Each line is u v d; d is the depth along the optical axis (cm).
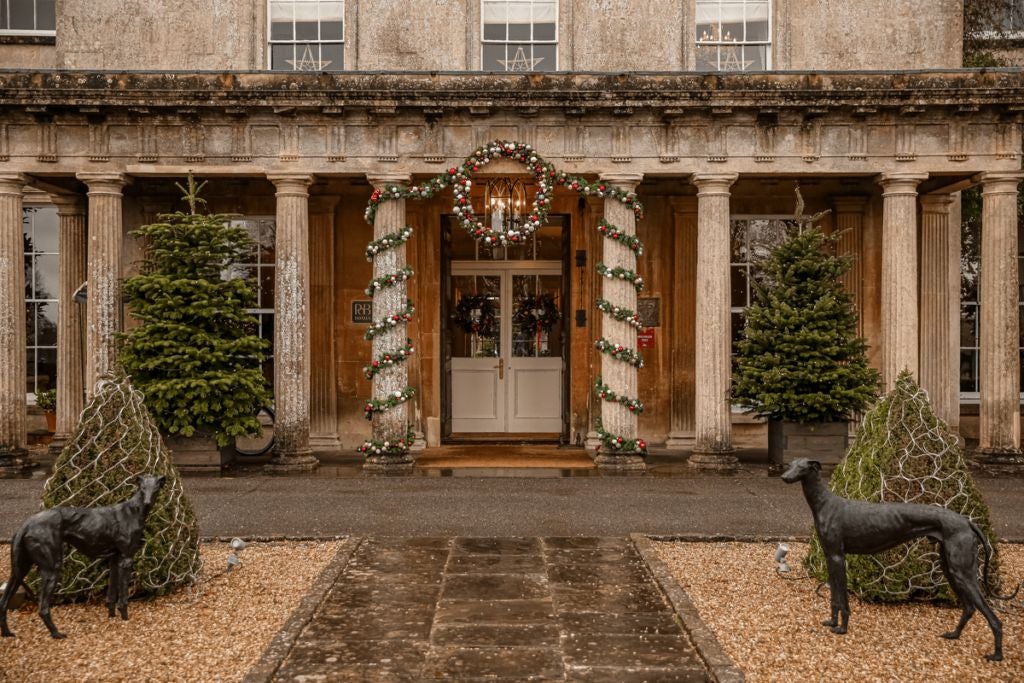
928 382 1588
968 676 586
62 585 725
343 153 1395
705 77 1373
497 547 910
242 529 998
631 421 1427
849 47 1593
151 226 1334
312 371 1658
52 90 1341
